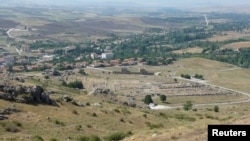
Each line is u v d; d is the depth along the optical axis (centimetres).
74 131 7594
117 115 9969
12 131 7088
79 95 16138
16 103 8656
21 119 7794
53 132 7350
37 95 9269
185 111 17112
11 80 11712
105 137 7094
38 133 7156
